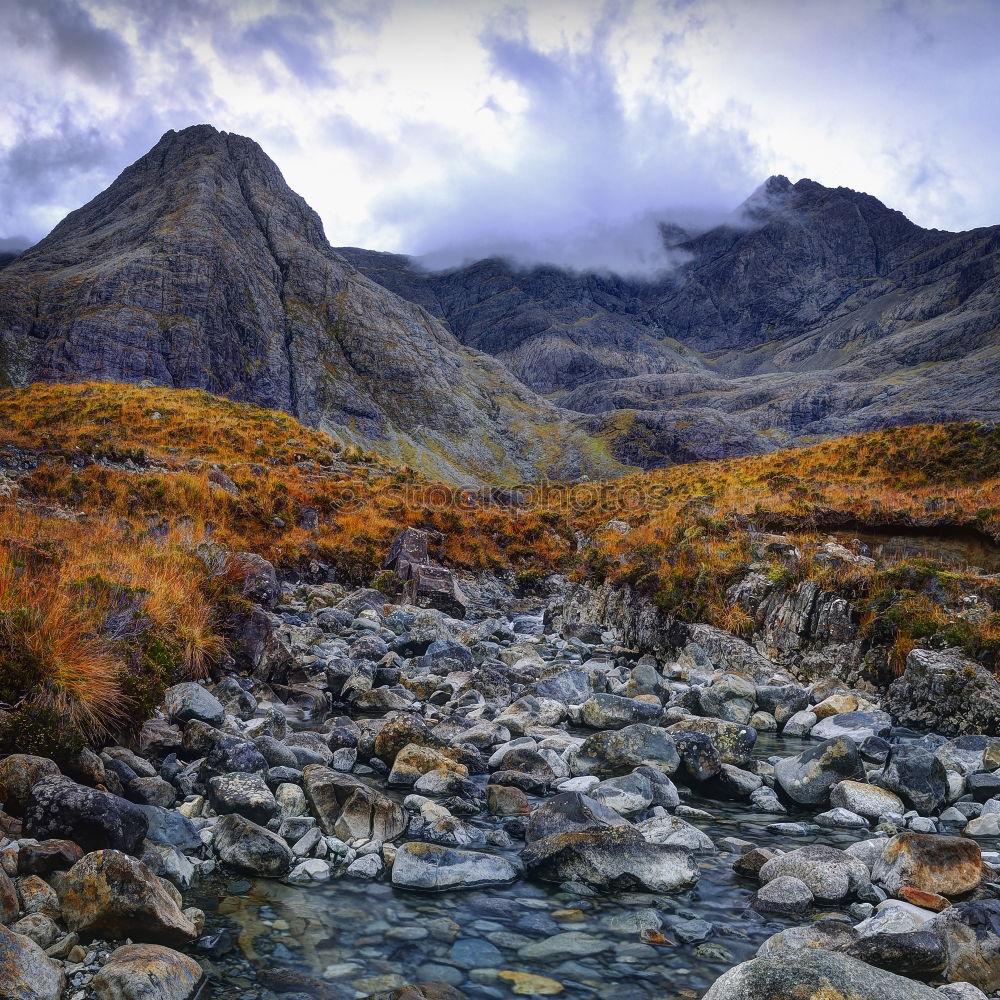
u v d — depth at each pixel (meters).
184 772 9.27
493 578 34.62
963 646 15.88
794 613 19.23
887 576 18.64
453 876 7.38
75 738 7.93
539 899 7.20
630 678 16.58
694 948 6.33
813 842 8.86
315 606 23.70
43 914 5.61
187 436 42.22
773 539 23.62
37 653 8.66
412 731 10.95
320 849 7.75
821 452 44.75
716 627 20.17
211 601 14.41
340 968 5.80
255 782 8.48
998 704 13.87
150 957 5.24
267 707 12.85
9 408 42.56
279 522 30.58
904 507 29.19
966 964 5.82
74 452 31.62
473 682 15.38
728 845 8.68
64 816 6.43
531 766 10.70
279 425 50.03
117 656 9.98
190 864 7.14
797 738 13.98
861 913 6.89
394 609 23.72
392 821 8.28
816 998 4.55
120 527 22.48
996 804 10.00
